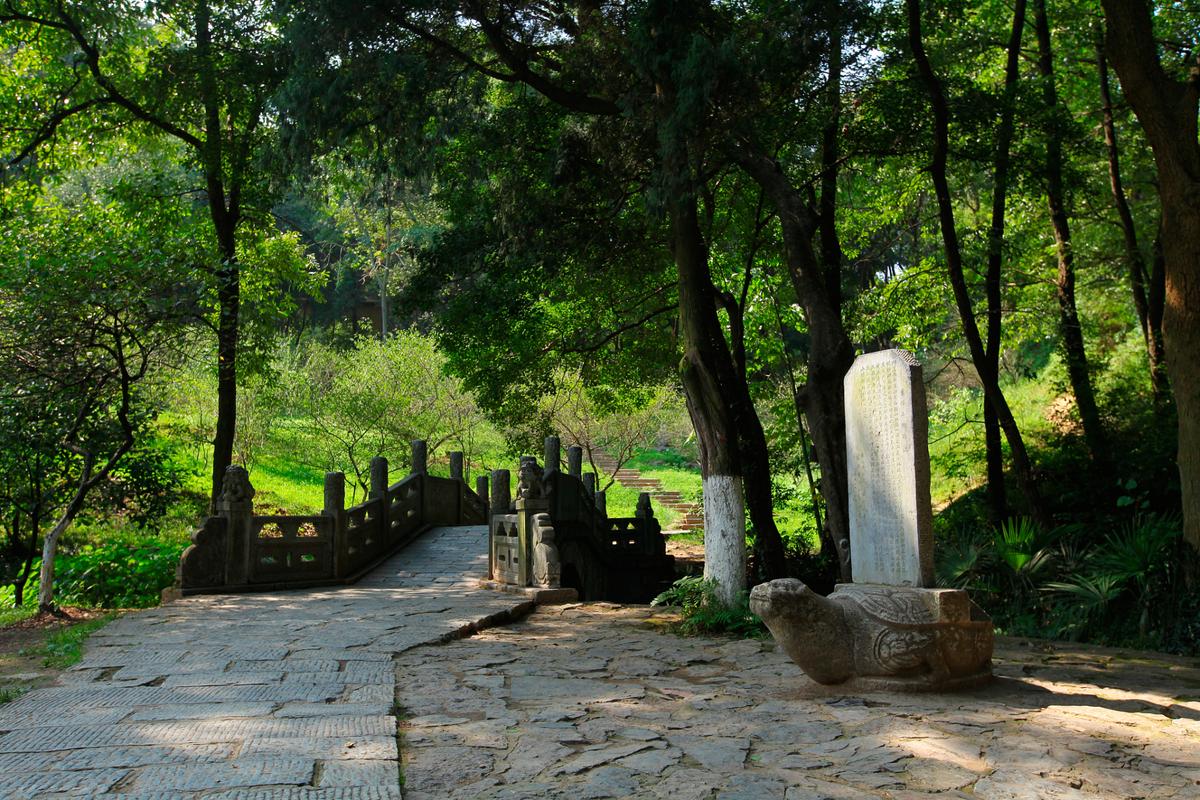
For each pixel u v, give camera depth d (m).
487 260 15.24
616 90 11.25
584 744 5.20
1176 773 4.65
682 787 4.42
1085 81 19.14
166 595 12.39
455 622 10.01
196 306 13.65
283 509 22.70
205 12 15.94
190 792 4.11
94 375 11.98
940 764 4.78
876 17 11.74
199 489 22.27
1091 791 4.38
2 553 15.80
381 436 24.55
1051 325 19.69
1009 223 20.23
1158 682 7.18
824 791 4.37
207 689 6.48
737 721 5.76
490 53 13.67
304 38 10.81
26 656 7.94
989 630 6.80
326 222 37.91
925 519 6.75
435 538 17.19
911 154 14.33
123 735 5.13
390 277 33.12
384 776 4.39
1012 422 13.70
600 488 33.19
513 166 14.31
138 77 16.95
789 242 11.66
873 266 21.62
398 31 11.23
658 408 24.44
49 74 17.33
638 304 17.17
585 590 17.62
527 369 17.42
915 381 6.85
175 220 17.33
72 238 11.58
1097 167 19.22
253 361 16.91
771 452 19.19
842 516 11.04
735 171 15.00
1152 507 14.85
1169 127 10.56
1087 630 10.77
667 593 11.62
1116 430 18.14
